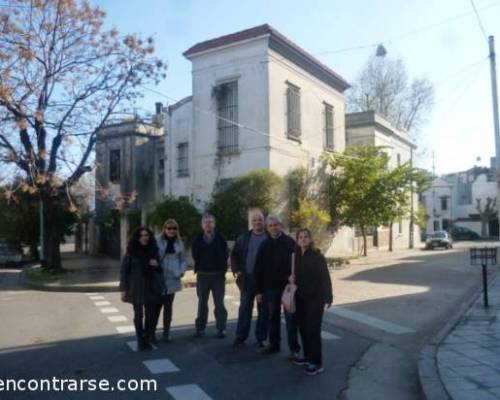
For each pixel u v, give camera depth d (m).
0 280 20.42
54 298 14.27
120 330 9.34
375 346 8.30
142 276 7.77
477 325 9.20
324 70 27.94
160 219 20.50
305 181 25.67
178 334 8.92
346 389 6.05
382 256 30.84
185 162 25.98
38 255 31.14
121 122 20.45
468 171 77.25
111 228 29.98
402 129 42.69
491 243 53.16
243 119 23.88
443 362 6.71
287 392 5.91
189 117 25.89
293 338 7.13
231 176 24.08
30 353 7.65
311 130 26.95
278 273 7.45
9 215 29.84
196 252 8.60
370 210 27.11
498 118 18.75
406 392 6.02
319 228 23.75
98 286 15.89
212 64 24.89
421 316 10.81
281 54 24.34
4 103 16.34
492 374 6.14
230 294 14.64
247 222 21.98
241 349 7.80
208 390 5.94
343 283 16.86
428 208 70.88
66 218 29.62
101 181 29.03
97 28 18.59
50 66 17.84
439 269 21.73
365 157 28.05
